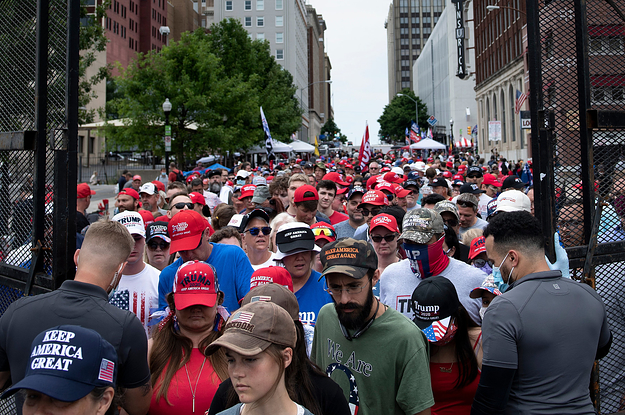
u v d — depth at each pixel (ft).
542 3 10.78
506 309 8.78
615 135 11.08
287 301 8.59
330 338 10.37
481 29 208.64
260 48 169.17
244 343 6.70
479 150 219.61
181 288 10.52
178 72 97.50
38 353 6.47
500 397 8.58
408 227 12.73
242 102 106.93
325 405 8.32
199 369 10.55
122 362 9.16
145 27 321.52
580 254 10.77
